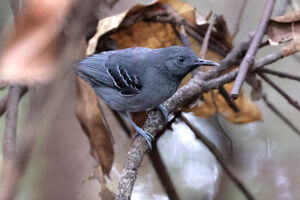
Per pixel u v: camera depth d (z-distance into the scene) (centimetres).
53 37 316
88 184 813
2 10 614
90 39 830
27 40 310
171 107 812
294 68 1256
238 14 1164
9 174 356
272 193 1049
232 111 1022
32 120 335
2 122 802
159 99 879
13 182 355
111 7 870
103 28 814
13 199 356
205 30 1005
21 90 679
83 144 764
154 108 891
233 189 1019
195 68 880
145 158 1051
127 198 588
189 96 822
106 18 828
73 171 747
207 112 1023
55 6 315
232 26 1234
